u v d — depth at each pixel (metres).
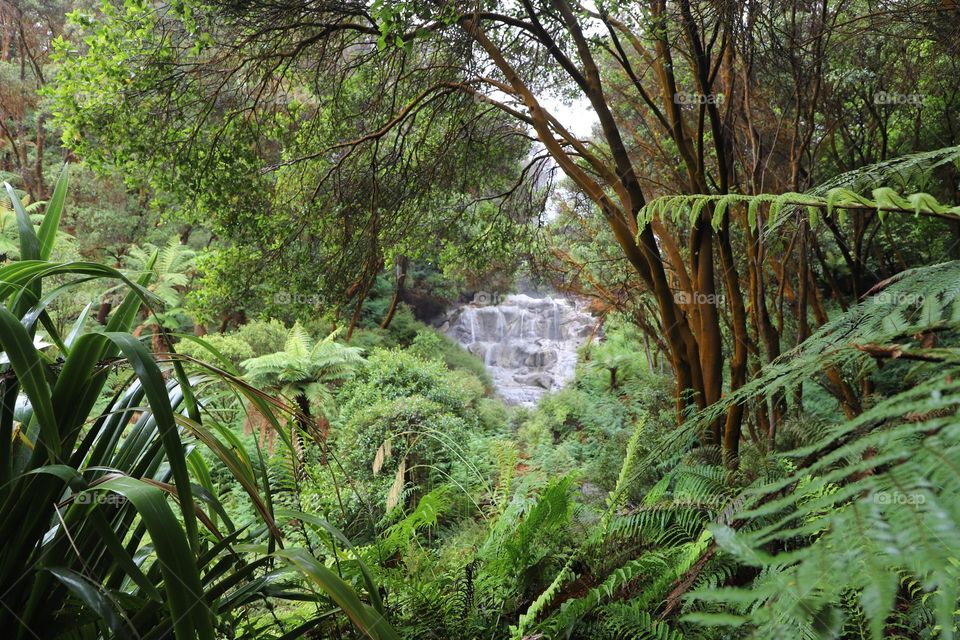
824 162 4.91
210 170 3.98
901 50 3.80
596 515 2.60
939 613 0.19
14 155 11.05
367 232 4.50
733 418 2.95
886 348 0.53
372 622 0.90
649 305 5.77
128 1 3.44
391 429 4.87
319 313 4.61
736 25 3.04
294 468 1.87
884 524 0.24
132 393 1.15
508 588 2.13
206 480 1.31
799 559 0.26
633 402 6.54
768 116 4.47
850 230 4.94
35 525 0.89
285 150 4.47
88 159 3.80
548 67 4.34
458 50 3.81
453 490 3.88
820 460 0.36
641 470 0.83
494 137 4.96
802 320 3.55
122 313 1.09
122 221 10.62
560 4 3.33
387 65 4.45
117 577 1.06
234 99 4.16
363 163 4.46
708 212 3.27
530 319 15.88
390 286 14.17
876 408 0.36
